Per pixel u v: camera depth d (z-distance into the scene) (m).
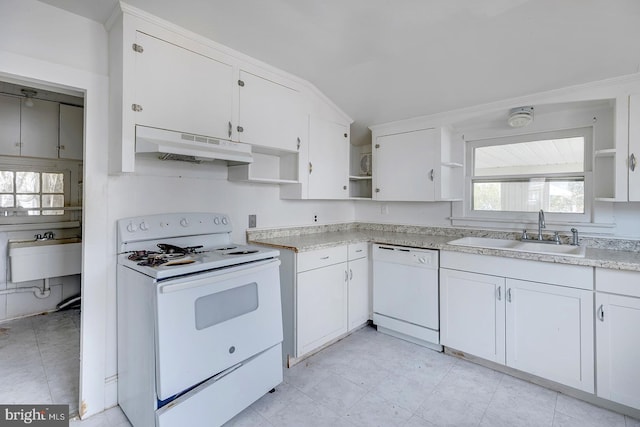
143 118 1.67
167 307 1.42
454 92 2.43
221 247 2.17
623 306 1.68
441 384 2.01
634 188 1.91
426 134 2.80
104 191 1.78
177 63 1.80
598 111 2.21
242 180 2.33
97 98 1.73
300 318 2.24
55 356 2.35
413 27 1.82
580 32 1.72
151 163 2.00
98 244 1.76
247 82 2.17
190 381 1.47
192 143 1.81
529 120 2.32
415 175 2.87
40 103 3.02
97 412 1.76
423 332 2.47
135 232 1.85
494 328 2.12
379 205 3.45
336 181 2.96
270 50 2.08
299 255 2.22
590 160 2.28
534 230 2.48
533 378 2.03
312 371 2.17
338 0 1.58
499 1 1.58
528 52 1.93
